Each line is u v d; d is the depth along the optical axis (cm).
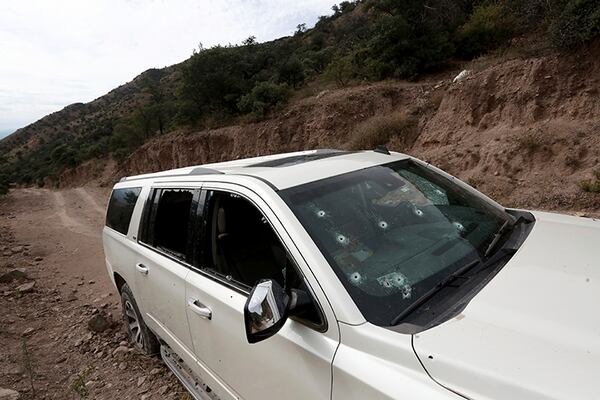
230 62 2975
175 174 347
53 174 5562
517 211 295
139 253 361
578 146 962
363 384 163
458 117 1348
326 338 185
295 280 211
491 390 138
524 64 1223
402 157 311
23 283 811
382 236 228
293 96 2488
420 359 157
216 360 263
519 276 192
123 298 442
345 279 195
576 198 843
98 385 409
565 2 1249
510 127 1165
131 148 4100
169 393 372
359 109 1870
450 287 197
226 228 264
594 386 128
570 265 196
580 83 1083
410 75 1884
